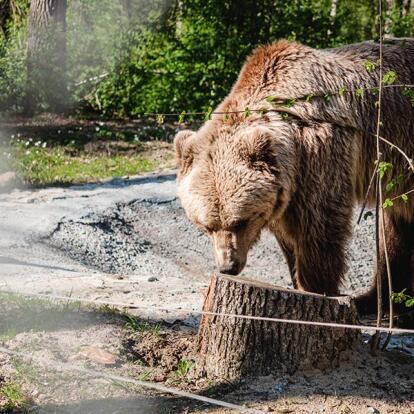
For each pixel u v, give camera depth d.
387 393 5.18
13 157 16.03
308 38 19.69
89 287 7.47
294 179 6.21
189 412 4.95
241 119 6.31
